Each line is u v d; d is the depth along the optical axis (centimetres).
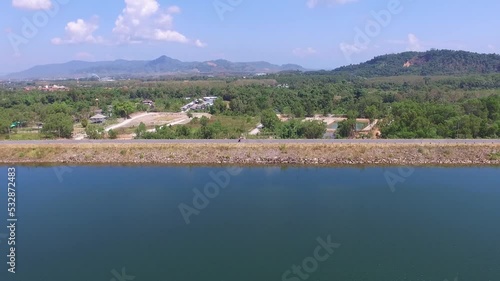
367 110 12375
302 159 7406
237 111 14412
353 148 7538
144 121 12850
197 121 12019
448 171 6869
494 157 7225
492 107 10719
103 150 7806
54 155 7744
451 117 9450
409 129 8800
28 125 11462
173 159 7562
